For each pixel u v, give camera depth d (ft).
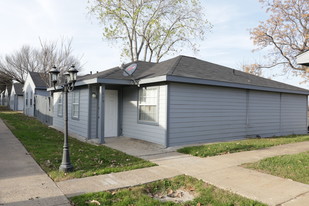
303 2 70.79
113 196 13.21
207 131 31.60
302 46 72.69
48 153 23.07
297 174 16.76
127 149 26.32
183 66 32.86
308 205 11.71
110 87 35.19
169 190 14.55
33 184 14.85
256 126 38.27
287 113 44.21
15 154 22.94
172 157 22.58
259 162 20.20
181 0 76.38
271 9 73.92
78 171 17.42
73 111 40.40
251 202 12.13
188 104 29.68
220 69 39.29
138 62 39.55
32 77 82.89
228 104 34.17
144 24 80.38
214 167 18.97
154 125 29.68
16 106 115.85
